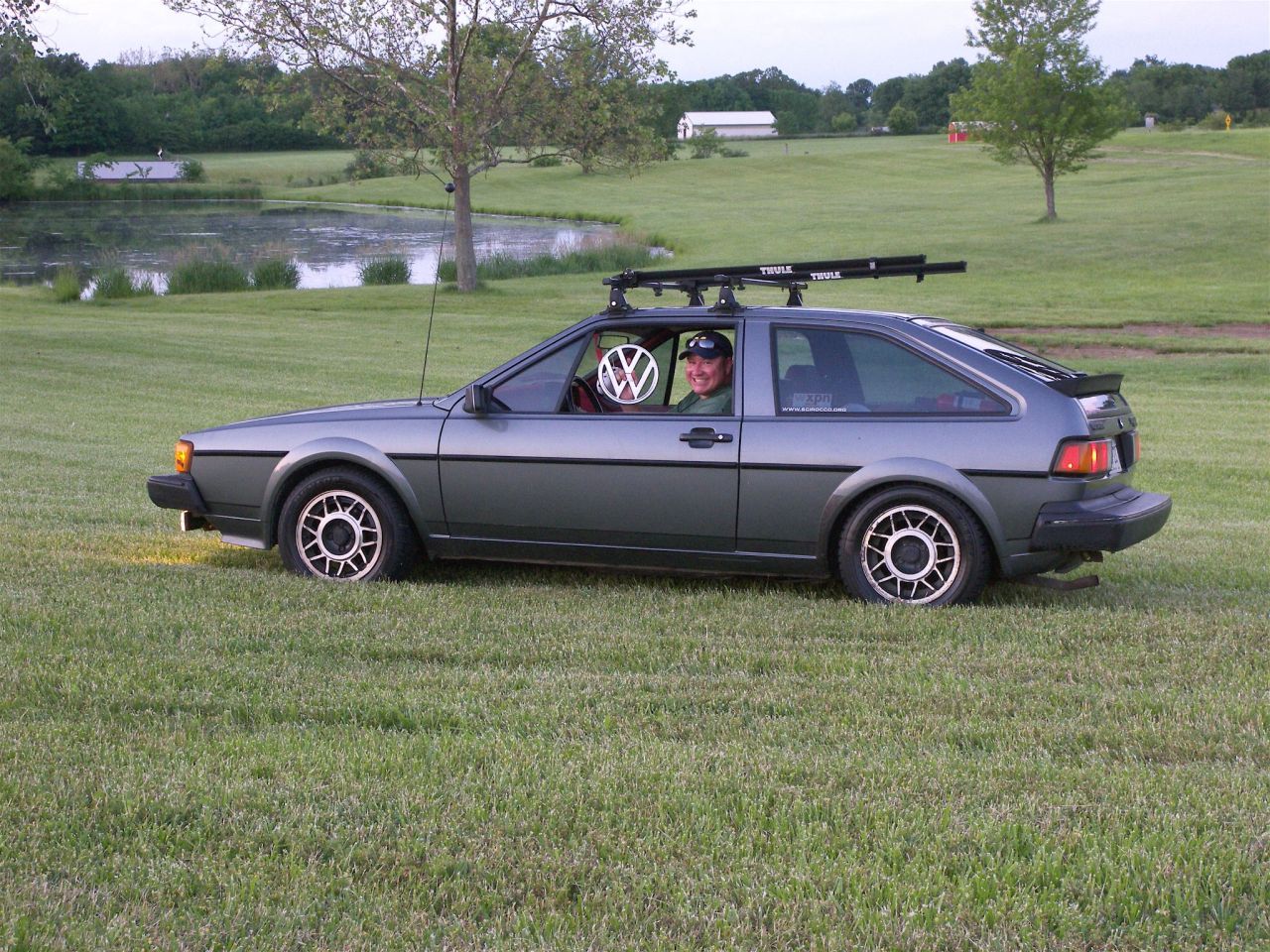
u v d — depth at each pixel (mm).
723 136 162750
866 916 3016
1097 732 4250
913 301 29375
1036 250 41469
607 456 6160
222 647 5195
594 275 40969
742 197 76125
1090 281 34281
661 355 6523
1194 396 17828
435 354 22047
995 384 5863
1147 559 7418
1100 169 76188
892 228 51562
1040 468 5707
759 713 4484
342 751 4008
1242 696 4621
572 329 6465
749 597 6164
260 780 3766
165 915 2980
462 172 35344
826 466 5906
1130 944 2926
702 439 6055
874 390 6004
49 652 5051
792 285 6598
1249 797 3680
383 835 3443
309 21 34656
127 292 35031
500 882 3184
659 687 4719
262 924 2965
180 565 6816
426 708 4453
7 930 2871
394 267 39719
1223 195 54656
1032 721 4371
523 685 4754
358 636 5379
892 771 3879
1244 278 33531
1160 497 6211
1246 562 7348
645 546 6223
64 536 7574
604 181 93125
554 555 6371
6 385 17516
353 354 21922
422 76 35188
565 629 5555
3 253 49562
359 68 35625
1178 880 3174
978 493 5766
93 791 3662
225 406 15781
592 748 4059
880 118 185750
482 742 4102
